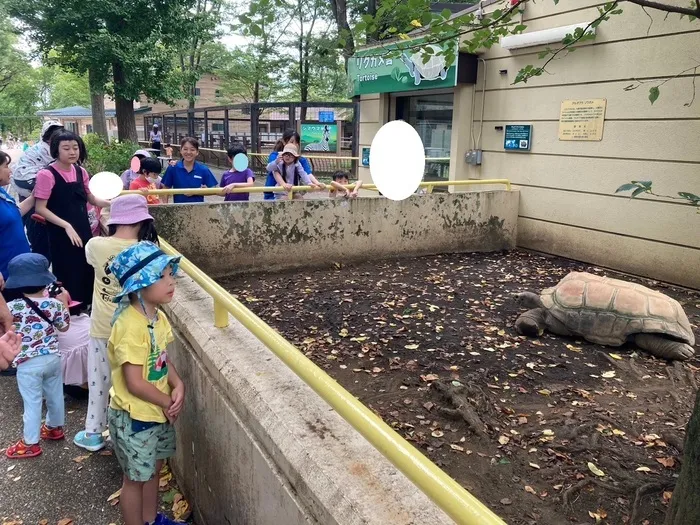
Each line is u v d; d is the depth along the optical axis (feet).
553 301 16.08
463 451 10.19
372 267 24.84
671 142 21.98
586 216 25.46
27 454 11.25
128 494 8.39
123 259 7.95
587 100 24.67
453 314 18.06
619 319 14.89
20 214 15.17
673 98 21.71
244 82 110.93
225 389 7.60
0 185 14.71
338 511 4.88
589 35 12.70
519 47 26.96
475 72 29.66
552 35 24.99
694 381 13.14
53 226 16.05
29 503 9.93
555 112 26.21
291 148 24.52
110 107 196.95
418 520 4.68
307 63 102.47
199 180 23.57
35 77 202.08
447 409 11.33
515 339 15.81
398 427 10.96
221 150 74.54
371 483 5.13
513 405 11.91
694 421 5.63
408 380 13.08
